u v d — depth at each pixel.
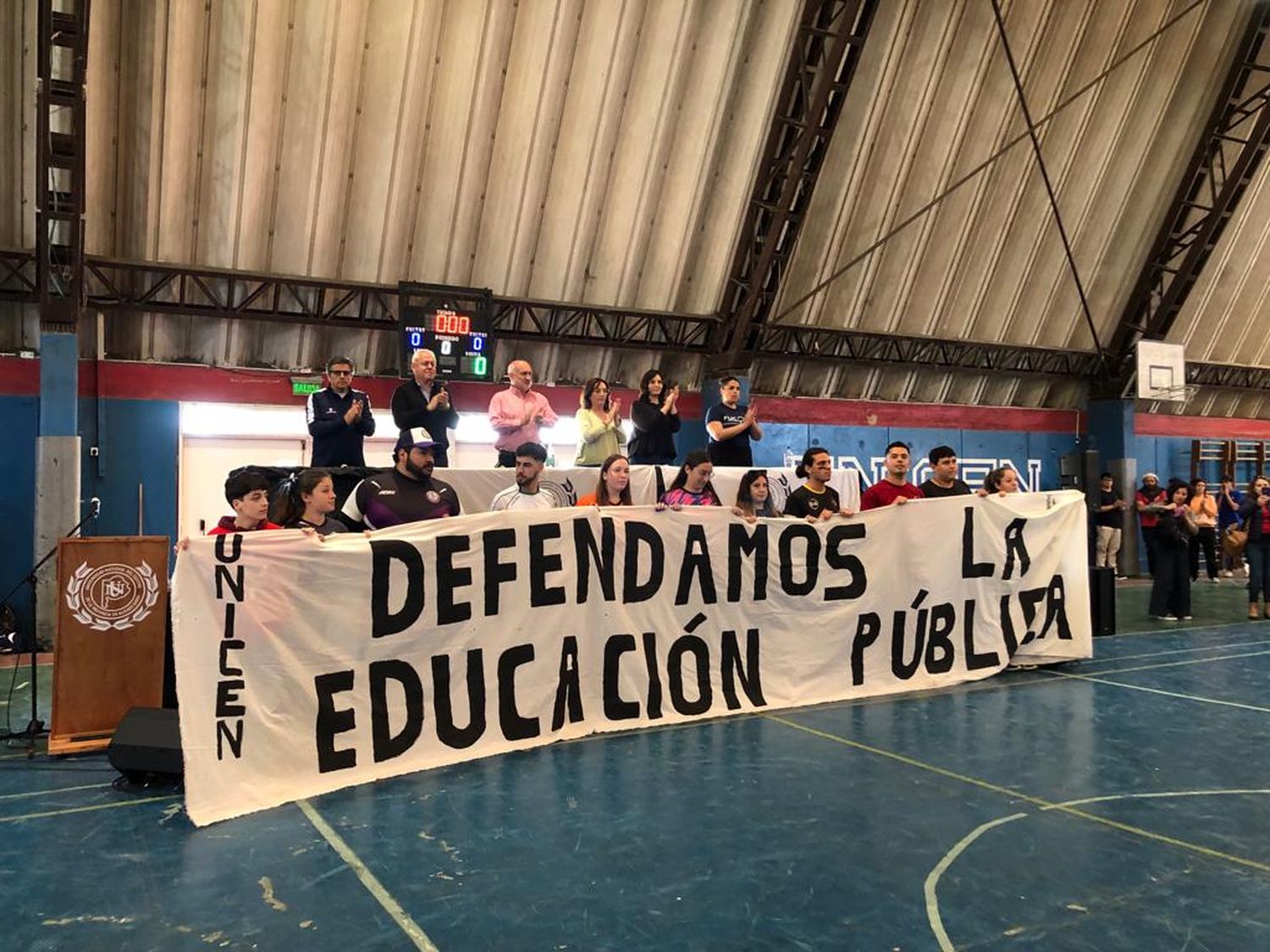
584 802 4.19
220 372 10.72
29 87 8.87
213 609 4.23
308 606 4.51
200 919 3.04
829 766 4.75
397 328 11.20
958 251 13.86
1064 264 14.80
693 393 13.35
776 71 11.19
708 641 5.90
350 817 4.01
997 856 3.59
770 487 8.15
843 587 6.44
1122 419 16.27
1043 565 7.38
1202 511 15.25
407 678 4.77
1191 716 5.85
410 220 10.78
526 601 5.21
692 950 2.84
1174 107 13.71
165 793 4.37
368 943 2.88
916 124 12.34
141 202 9.66
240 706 4.23
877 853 3.61
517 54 10.16
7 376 9.67
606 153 11.14
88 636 5.13
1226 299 16.66
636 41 10.48
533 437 7.36
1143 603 12.30
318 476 5.06
